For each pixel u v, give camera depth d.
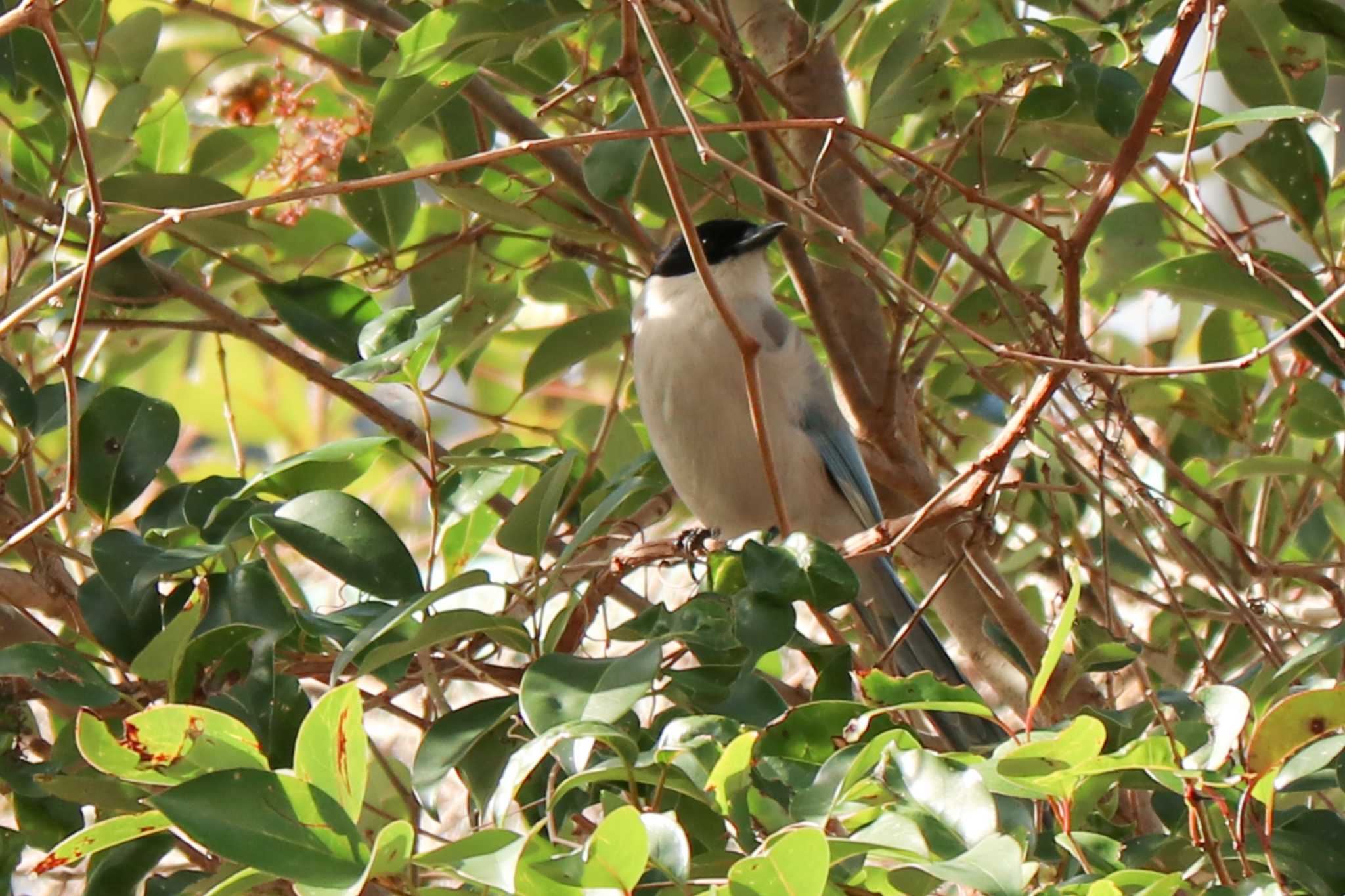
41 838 6.52
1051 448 9.30
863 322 9.82
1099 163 8.59
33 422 7.31
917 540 9.10
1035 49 7.69
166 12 9.98
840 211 9.45
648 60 8.69
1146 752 4.62
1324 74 7.77
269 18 10.12
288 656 6.92
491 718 5.54
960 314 9.16
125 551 6.29
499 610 9.13
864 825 4.70
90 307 9.12
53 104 8.16
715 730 5.03
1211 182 10.56
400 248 9.24
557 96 7.66
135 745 4.35
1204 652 8.08
